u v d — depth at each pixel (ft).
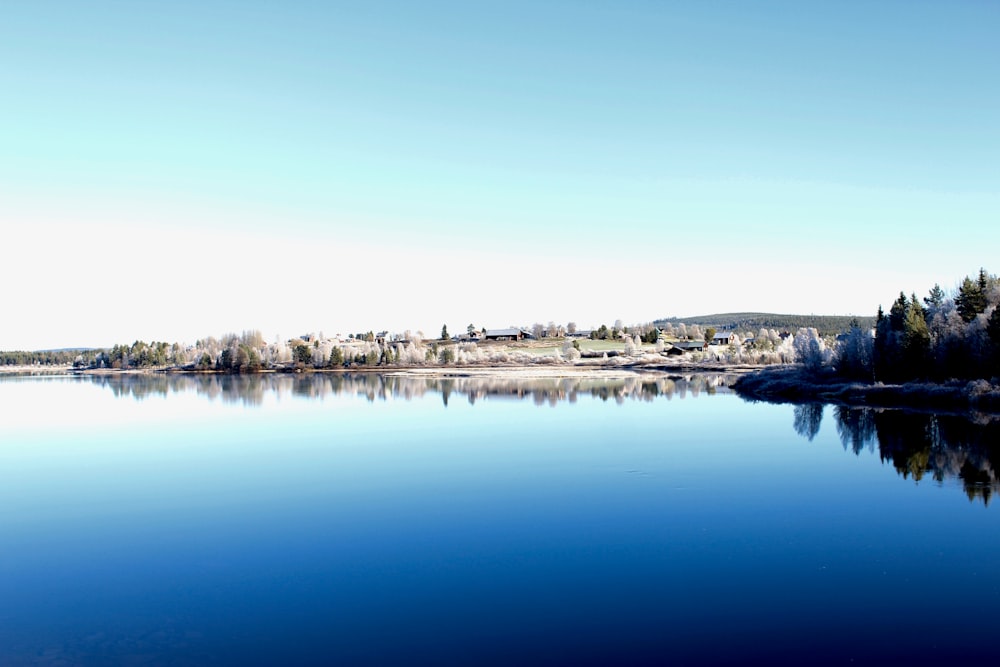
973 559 68.28
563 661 48.98
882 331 266.98
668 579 64.64
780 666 47.57
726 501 93.35
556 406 234.38
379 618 57.93
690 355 591.78
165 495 107.55
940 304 282.77
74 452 154.10
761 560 69.36
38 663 51.78
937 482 100.73
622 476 111.04
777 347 582.76
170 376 582.35
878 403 213.87
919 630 52.85
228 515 94.12
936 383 217.97
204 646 53.88
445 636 53.83
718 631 53.26
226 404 268.21
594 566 68.80
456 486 106.83
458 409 230.27
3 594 66.44
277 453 144.36
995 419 162.61
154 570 72.64
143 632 57.00
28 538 85.71
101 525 91.04
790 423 173.68
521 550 74.64
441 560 72.23
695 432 160.45
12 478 124.26
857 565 67.26
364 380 448.24
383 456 136.56
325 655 51.47
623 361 601.62
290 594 64.28
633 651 50.26
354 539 81.00
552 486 104.99
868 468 112.37
